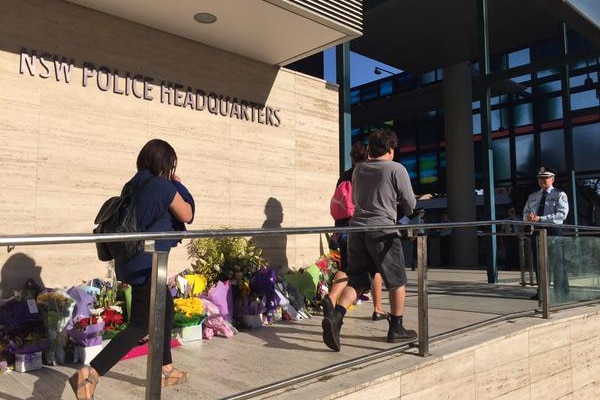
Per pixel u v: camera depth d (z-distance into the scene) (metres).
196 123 5.79
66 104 4.82
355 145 5.48
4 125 4.46
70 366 3.64
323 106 7.25
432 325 4.82
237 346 4.16
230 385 3.17
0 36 4.48
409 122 19.41
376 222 4.04
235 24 5.42
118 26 5.21
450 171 15.54
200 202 5.78
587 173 15.44
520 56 16.14
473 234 15.05
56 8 4.80
